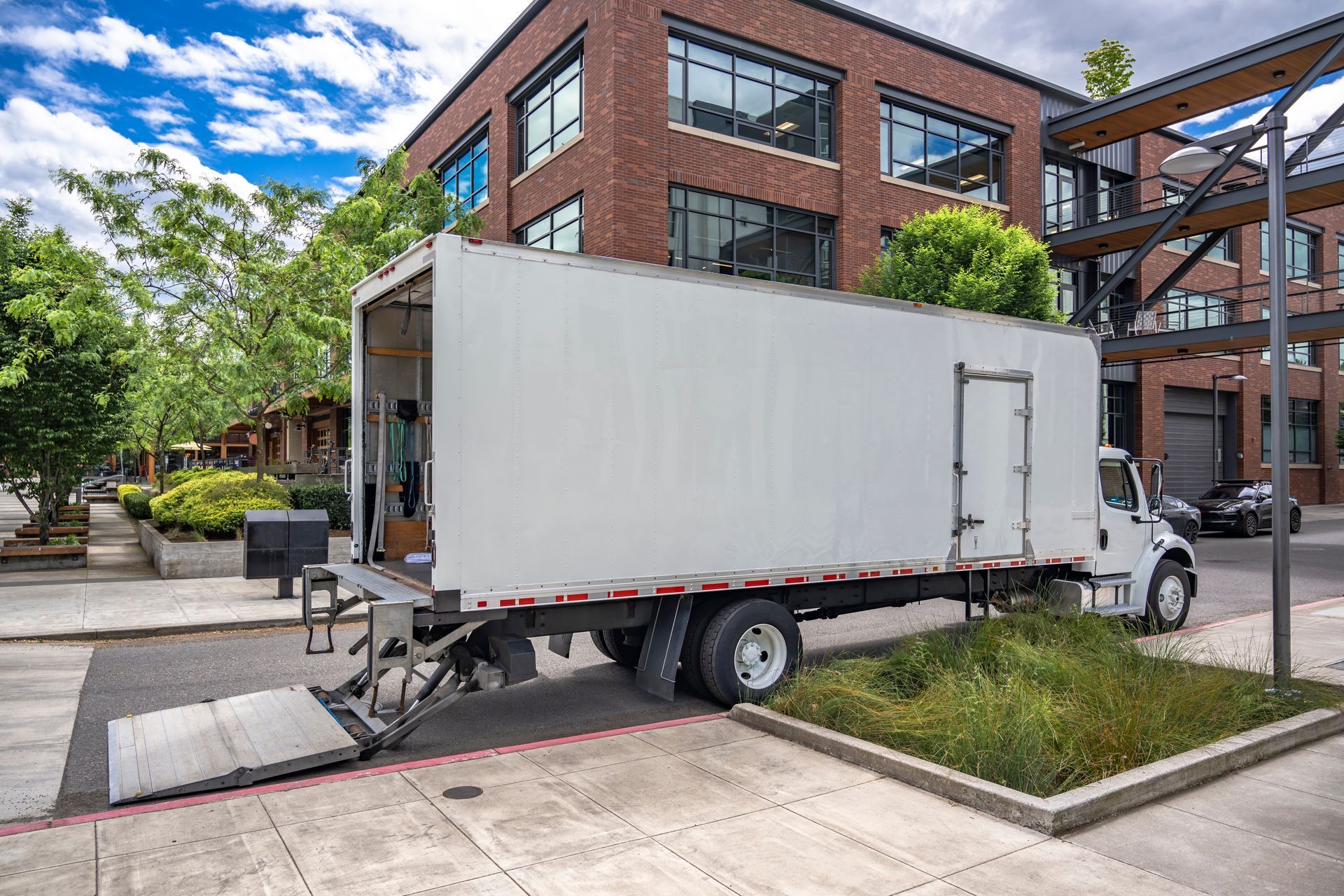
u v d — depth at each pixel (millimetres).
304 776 5219
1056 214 27469
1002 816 4504
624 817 4480
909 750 5348
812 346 7160
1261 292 35594
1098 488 9188
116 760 5160
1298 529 25922
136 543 20188
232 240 15258
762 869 3898
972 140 24203
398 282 6379
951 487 7980
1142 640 7938
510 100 22078
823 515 7199
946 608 12070
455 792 4820
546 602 5902
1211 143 7367
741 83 19734
